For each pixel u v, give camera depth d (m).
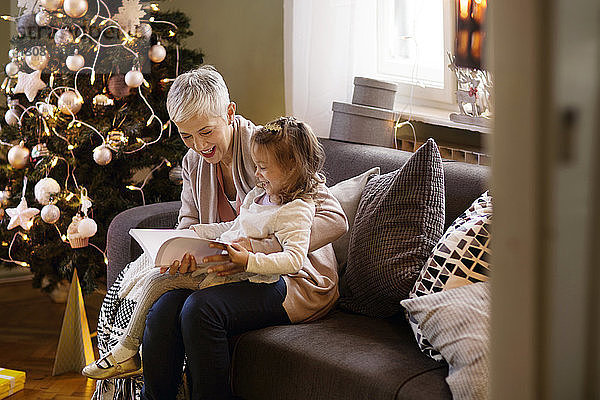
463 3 2.47
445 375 1.64
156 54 2.81
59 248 2.89
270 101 3.67
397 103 3.10
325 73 3.03
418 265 1.94
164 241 2.03
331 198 2.07
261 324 1.95
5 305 3.42
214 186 2.36
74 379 2.74
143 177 3.55
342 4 2.98
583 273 0.35
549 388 0.37
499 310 0.39
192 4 3.54
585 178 0.35
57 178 2.85
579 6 0.34
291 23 3.12
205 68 2.28
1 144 2.98
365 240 2.05
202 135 2.22
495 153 0.38
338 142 2.66
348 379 1.68
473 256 1.80
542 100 0.35
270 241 1.96
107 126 2.79
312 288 2.02
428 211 2.00
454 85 2.84
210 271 1.92
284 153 1.96
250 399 1.91
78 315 2.73
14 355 2.94
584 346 0.36
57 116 2.79
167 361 1.93
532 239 0.37
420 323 1.72
